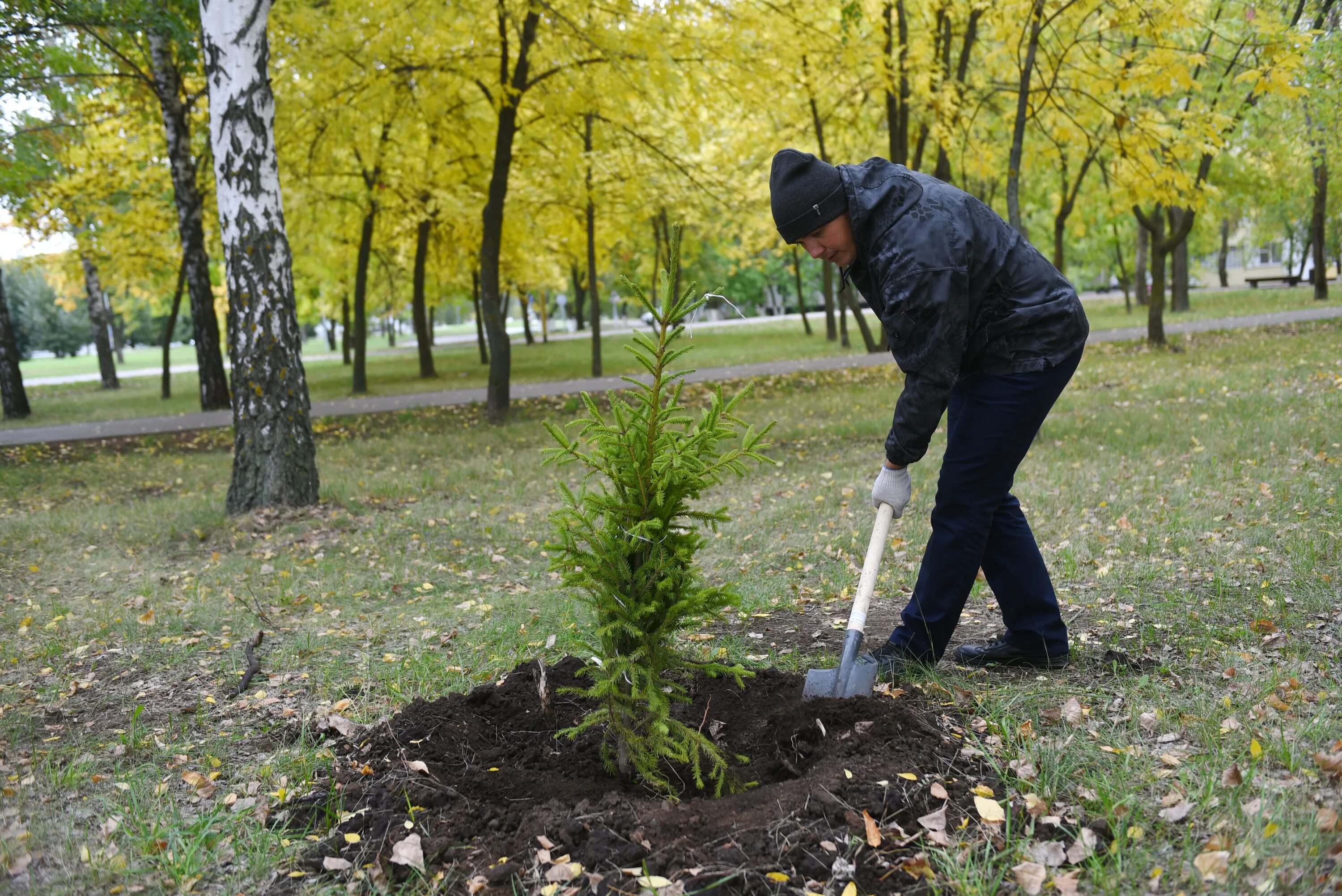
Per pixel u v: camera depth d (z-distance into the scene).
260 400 7.43
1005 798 2.35
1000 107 15.91
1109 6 11.33
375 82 12.35
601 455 2.53
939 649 3.28
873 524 5.86
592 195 15.24
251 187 7.32
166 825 2.44
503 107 13.12
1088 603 3.99
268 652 4.09
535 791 2.54
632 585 2.55
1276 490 5.55
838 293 26.89
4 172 15.31
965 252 2.79
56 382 34.47
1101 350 18.08
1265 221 39.00
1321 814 2.04
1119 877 1.96
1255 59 12.30
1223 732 2.59
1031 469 7.21
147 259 21.02
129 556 6.36
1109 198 16.84
